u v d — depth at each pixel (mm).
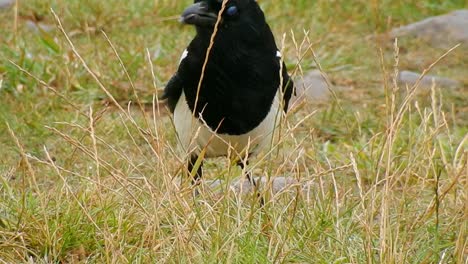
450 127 16172
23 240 9859
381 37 21094
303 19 21562
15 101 15883
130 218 10273
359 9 22562
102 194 10625
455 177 10391
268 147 12828
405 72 18609
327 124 15727
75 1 20656
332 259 9648
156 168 10945
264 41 11406
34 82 16375
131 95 16625
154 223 9633
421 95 17344
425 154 11891
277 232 9688
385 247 9117
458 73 19422
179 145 11953
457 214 10383
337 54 19594
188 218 9547
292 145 13930
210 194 10328
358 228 10234
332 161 13680
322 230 10141
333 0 22766
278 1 22266
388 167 9414
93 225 10164
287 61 18188
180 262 9156
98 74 16734
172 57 18391
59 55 17172
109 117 15500
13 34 18328
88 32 18844
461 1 23172
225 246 9406
